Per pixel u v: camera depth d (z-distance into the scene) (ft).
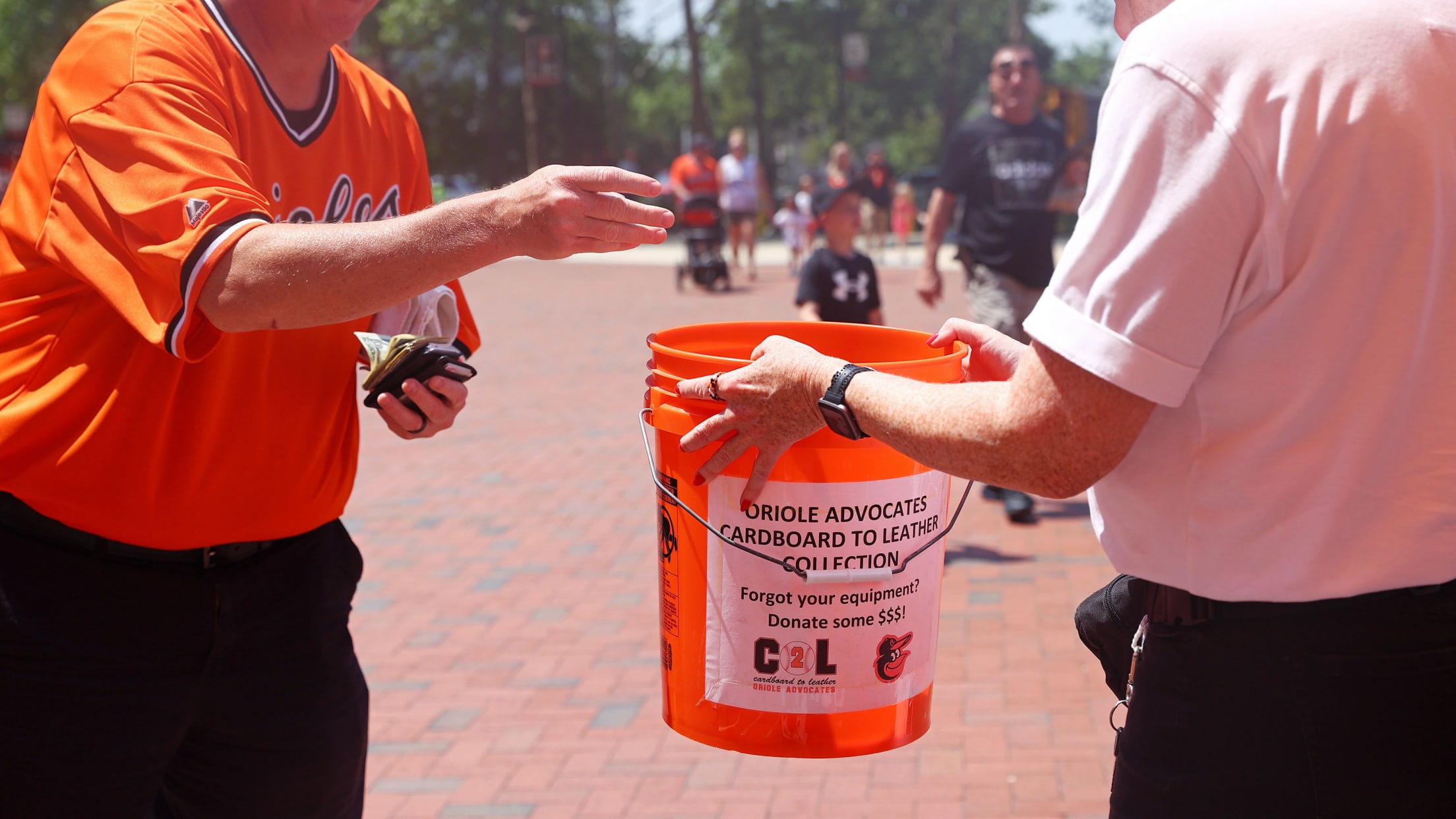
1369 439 4.58
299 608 7.03
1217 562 4.81
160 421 6.18
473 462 25.09
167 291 5.43
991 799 11.07
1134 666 5.31
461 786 11.71
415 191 7.78
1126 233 4.49
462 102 150.51
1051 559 17.43
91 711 6.35
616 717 13.14
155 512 6.31
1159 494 4.91
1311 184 4.37
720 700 5.92
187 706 6.66
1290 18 4.43
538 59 101.50
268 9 6.42
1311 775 4.73
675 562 5.97
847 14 177.68
